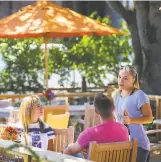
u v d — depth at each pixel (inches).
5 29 514.9
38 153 221.0
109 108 256.2
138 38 601.0
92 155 234.8
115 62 735.7
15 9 1149.7
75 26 519.5
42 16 529.0
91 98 674.2
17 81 722.2
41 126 289.4
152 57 574.9
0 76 722.8
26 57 721.6
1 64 720.3
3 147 240.1
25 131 287.3
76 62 732.0
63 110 482.6
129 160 249.4
